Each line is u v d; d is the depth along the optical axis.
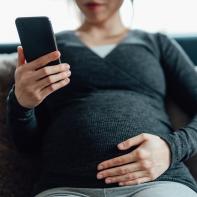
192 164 1.21
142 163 0.96
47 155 1.06
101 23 1.28
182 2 1.59
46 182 1.03
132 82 1.19
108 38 1.29
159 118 1.14
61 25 1.51
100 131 1.03
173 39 1.38
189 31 1.57
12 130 1.10
